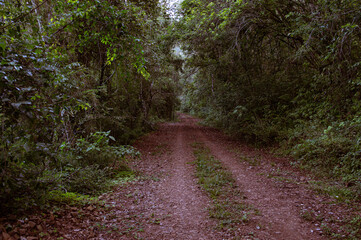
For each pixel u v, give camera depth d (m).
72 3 4.79
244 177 7.18
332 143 7.75
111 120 10.49
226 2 11.27
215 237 3.73
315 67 12.03
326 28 8.96
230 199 5.40
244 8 11.87
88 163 6.86
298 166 8.16
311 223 4.17
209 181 6.63
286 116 12.98
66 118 5.95
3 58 3.05
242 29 14.58
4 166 3.29
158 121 27.86
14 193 3.74
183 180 7.03
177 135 18.20
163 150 12.06
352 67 8.42
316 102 11.41
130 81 12.74
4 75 2.93
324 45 10.13
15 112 3.05
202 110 32.31
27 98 3.21
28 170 3.99
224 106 17.80
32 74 3.35
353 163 6.50
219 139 15.76
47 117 3.45
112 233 3.74
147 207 4.97
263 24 13.42
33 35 3.88
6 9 3.48
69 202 4.56
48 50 4.87
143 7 10.10
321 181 6.49
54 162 3.82
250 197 5.52
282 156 9.81
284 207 4.89
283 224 4.14
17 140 3.40
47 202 4.21
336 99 9.64
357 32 8.28
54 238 3.27
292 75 14.08
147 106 20.94
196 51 17.39
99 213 4.44
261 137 12.37
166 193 5.89
